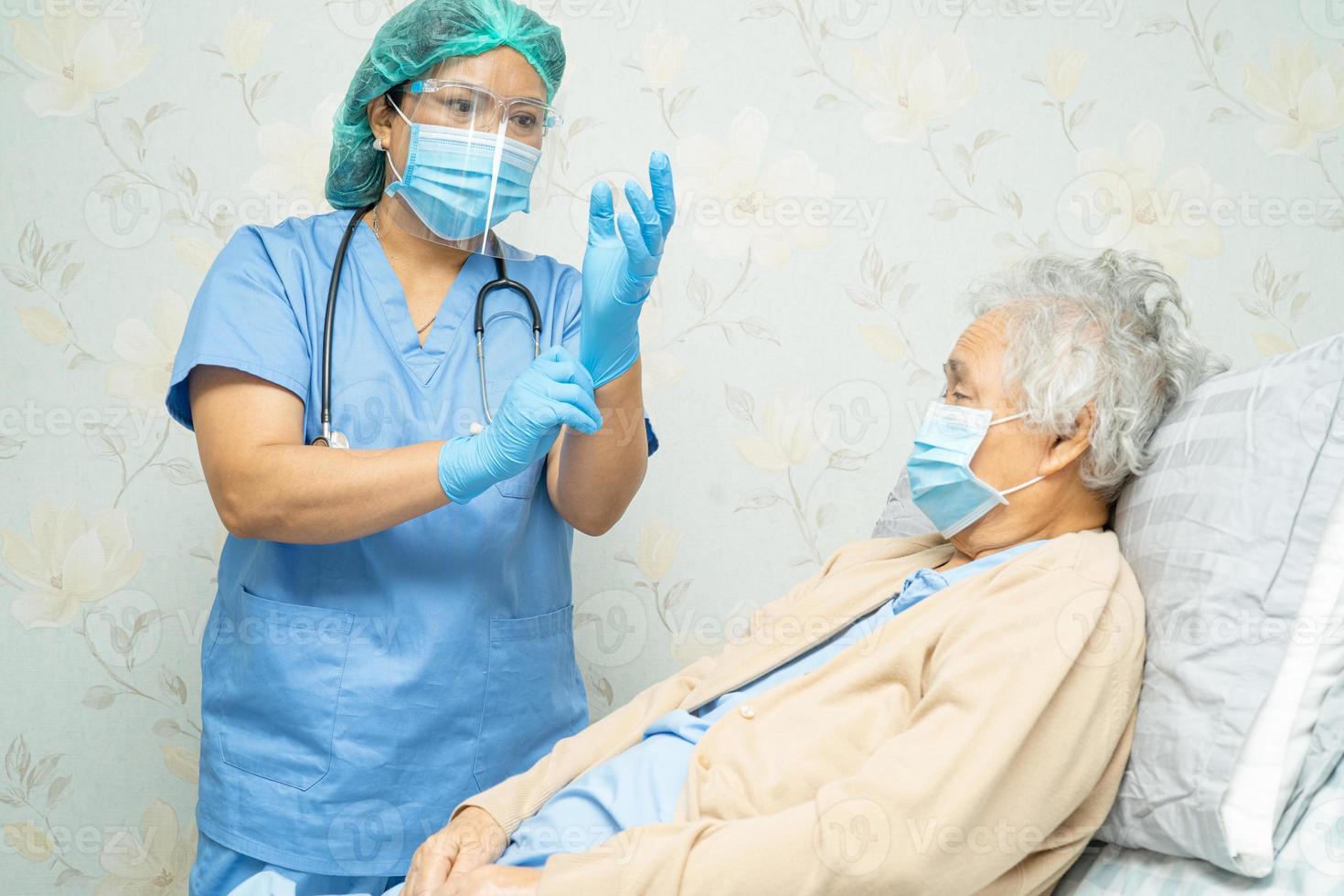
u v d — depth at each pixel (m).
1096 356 1.13
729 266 1.89
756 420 1.89
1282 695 0.93
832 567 1.39
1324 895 0.87
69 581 1.85
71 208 1.84
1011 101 1.89
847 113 1.89
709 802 1.06
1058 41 1.89
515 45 1.30
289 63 1.85
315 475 1.18
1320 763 0.93
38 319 1.85
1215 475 1.02
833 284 1.89
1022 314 1.18
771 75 1.89
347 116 1.38
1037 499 1.17
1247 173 1.89
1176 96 1.89
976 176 1.89
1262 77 1.89
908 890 0.91
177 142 1.85
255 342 1.28
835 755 1.07
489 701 1.35
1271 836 0.90
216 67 1.85
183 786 1.87
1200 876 0.94
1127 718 1.00
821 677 1.15
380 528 1.21
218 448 1.26
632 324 1.29
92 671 1.86
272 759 1.28
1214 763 0.92
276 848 1.27
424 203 1.31
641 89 1.88
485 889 1.00
